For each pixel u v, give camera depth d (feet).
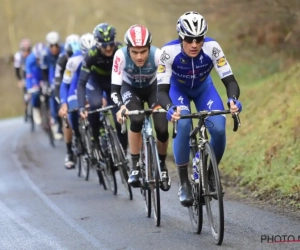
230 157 76.89
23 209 61.98
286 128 74.69
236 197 62.13
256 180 65.57
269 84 97.40
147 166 54.29
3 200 67.31
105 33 65.87
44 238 49.88
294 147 68.23
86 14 297.74
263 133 78.43
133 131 57.00
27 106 152.76
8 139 132.46
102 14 290.15
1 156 106.32
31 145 119.75
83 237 49.65
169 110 46.14
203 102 52.06
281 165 65.87
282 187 60.34
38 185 77.20
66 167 88.43
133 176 57.93
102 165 71.61
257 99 94.89
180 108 49.70
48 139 128.26
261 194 61.21
